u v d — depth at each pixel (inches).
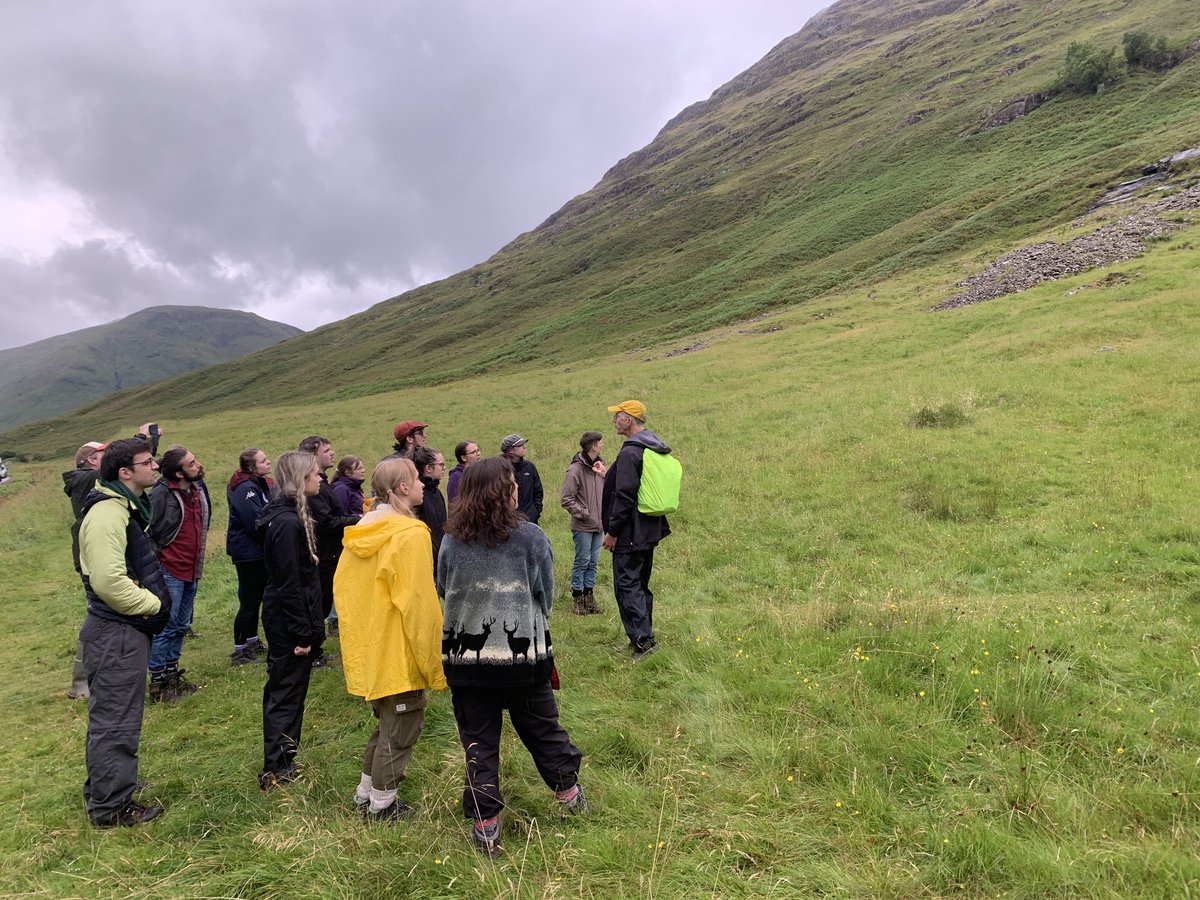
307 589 168.1
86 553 149.9
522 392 1170.0
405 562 139.0
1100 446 392.5
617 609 278.4
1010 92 2640.3
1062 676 168.4
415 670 138.7
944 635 196.7
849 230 2143.2
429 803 146.9
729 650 212.7
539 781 153.9
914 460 414.3
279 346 4822.8
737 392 780.6
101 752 152.6
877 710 162.6
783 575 286.4
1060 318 751.1
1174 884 101.0
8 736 214.1
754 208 3213.6
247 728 201.6
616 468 223.6
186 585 241.8
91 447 281.0
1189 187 1189.1
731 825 128.0
